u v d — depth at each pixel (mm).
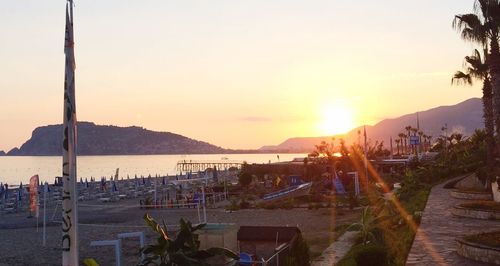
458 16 29828
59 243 36938
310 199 59312
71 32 10539
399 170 92562
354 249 23172
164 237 12609
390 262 15664
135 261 27625
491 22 28797
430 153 110375
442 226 23141
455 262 15891
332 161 87438
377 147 133000
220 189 76938
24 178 171125
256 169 107062
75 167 10383
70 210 10211
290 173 103688
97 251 30922
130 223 47688
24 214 63375
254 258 19938
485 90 38938
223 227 18344
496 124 28969
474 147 65625
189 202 61031
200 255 12539
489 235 17547
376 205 46094
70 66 10461
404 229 23781
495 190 31500
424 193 38656
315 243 29406
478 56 39062
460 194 34219
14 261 29766
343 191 63062
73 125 10414
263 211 51938
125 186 104875
